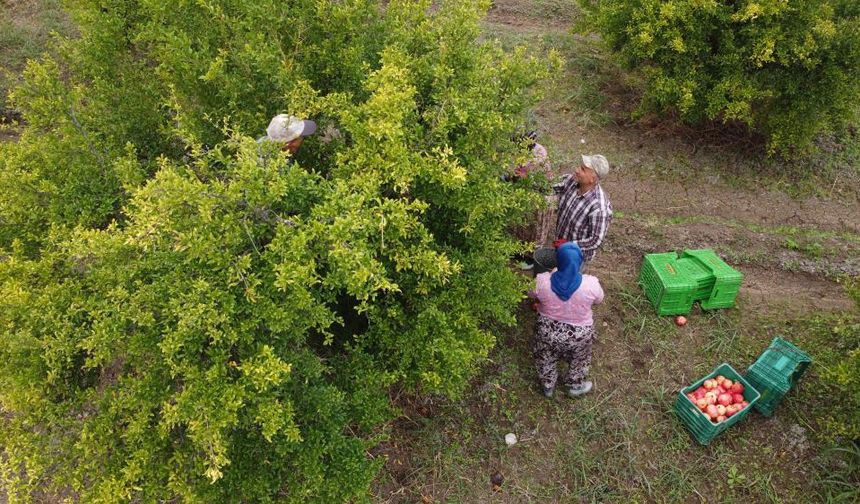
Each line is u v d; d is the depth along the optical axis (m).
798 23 6.00
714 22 6.26
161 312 3.14
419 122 4.02
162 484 3.32
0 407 3.73
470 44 4.38
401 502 4.38
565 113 7.81
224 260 2.97
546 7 9.56
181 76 4.29
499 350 5.29
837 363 5.02
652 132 7.52
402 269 3.69
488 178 3.75
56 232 3.54
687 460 4.64
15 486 3.06
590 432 4.77
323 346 4.12
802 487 4.48
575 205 4.90
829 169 7.04
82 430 3.11
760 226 6.47
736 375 4.75
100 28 4.70
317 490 3.30
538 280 4.38
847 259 6.06
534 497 4.46
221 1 4.36
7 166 3.83
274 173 3.11
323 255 3.12
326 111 3.90
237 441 3.40
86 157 4.09
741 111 6.50
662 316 5.57
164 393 3.17
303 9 4.25
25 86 4.30
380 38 4.43
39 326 3.25
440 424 4.80
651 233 6.36
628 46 6.85
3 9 8.29
